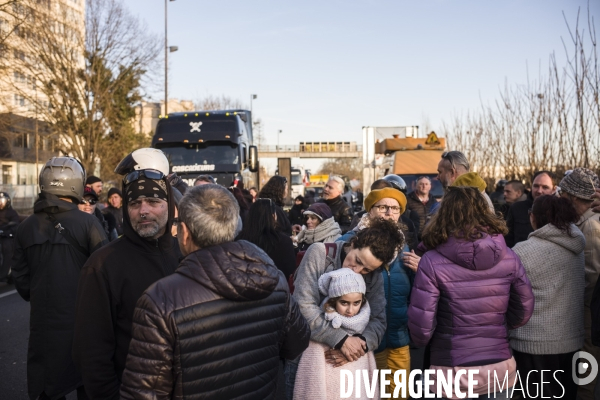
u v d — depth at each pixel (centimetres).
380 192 407
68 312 394
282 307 246
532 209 384
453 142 1894
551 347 367
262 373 232
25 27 2748
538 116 1135
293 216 1163
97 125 3262
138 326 211
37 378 388
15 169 4147
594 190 427
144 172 283
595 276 414
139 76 3400
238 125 1484
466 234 305
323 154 6400
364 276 346
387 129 1900
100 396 269
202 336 212
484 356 311
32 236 396
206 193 233
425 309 311
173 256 295
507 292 316
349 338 312
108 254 276
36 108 3092
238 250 225
